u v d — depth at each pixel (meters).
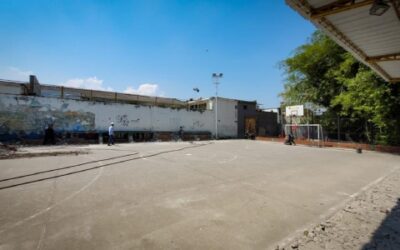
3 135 17.14
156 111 25.17
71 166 9.06
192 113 27.94
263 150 16.08
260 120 34.16
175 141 23.97
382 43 5.84
